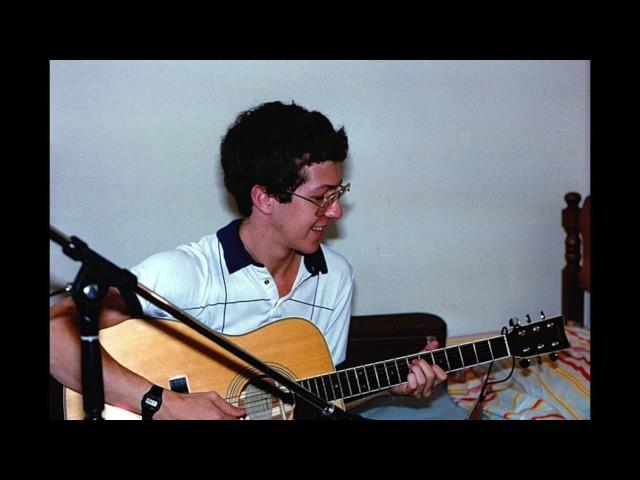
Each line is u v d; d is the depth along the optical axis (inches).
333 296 75.5
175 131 94.7
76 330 64.0
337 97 99.9
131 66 92.0
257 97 96.6
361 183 103.2
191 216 96.8
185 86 94.1
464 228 108.1
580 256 110.4
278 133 64.5
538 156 109.0
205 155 96.0
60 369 63.3
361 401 78.0
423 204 106.0
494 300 111.3
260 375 69.3
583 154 110.1
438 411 90.0
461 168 106.3
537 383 94.9
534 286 112.4
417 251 107.0
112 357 65.7
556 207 111.2
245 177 66.7
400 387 72.4
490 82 105.2
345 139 67.1
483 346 72.1
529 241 111.1
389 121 102.4
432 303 109.0
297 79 97.7
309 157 64.4
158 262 66.7
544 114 108.1
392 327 98.3
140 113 93.3
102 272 43.9
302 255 72.6
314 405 55.5
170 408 62.3
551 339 71.7
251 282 70.2
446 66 103.0
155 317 67.7
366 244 105.1
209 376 68.3
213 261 69.7
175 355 67.9
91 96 91.4
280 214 66.6
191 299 67.9
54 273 93.3
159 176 95.1
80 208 93.1
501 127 106.9
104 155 93.0
